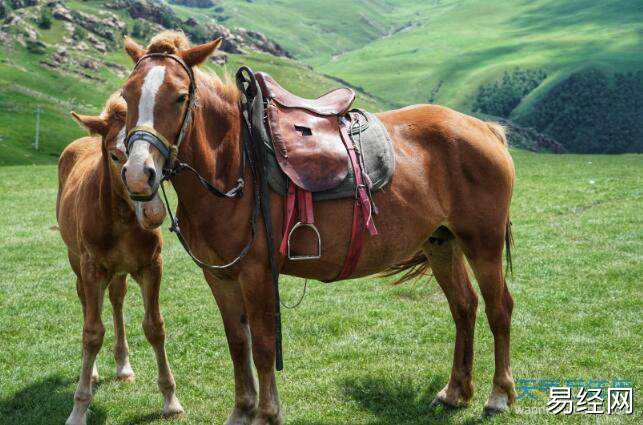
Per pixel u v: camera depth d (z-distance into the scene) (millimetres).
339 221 4766
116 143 4891
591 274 9922
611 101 136125
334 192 4711
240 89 4824
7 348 7504
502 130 5895
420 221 5141
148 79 3965
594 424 5180
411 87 175625
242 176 4602
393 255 5121
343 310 8805
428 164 5234
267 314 4637
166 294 9875
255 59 143750
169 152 4035
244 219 4566
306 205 4617
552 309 8336
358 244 4844
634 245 11680
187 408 5902
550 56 174625
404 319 8336
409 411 5668
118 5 146750
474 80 166000
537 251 11766
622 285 9242
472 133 5453
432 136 5336
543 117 137125
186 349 7520
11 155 59406
